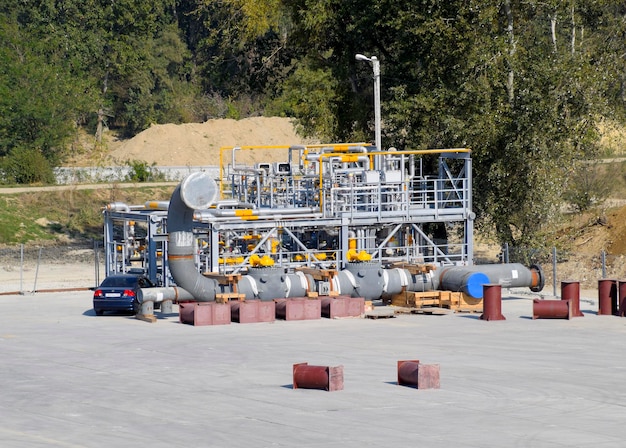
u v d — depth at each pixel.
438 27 79.44
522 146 73.94
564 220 80.25
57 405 33.81
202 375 39.38
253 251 62.69
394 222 67.81
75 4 194.50
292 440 28.44
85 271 89.50
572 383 37.22
